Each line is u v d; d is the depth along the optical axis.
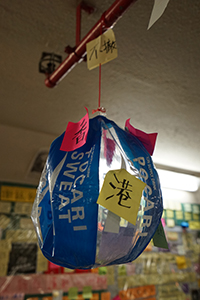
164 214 2.56
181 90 1.29
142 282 2.21
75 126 0.54
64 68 0.88
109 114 1.53
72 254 0.43
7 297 1.64
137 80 1.21
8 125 1.62
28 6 0.83
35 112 1.49
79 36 0.82
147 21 0.88
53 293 1.79
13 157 1.76
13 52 1.02
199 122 1.64
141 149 0.57
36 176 1.91
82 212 0.43
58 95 1.32
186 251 2.57
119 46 1.00
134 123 1.65
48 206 0.49
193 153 2.16
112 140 0.53
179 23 0.89
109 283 2.04
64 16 0.87
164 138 1.88
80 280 1.93
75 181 0.46
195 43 0.97
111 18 0.65
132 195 0.44
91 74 1.16
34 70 1.12
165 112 1.52
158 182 0.54
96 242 0.42
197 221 2.74
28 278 1.74
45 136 1.74
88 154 0.49
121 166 0.49
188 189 2.72
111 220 0.43
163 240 0.56
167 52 1.02
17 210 1.84
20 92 1.29
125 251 0.46
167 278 2.36
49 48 1.01
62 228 0.44
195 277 2.52
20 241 1.79
